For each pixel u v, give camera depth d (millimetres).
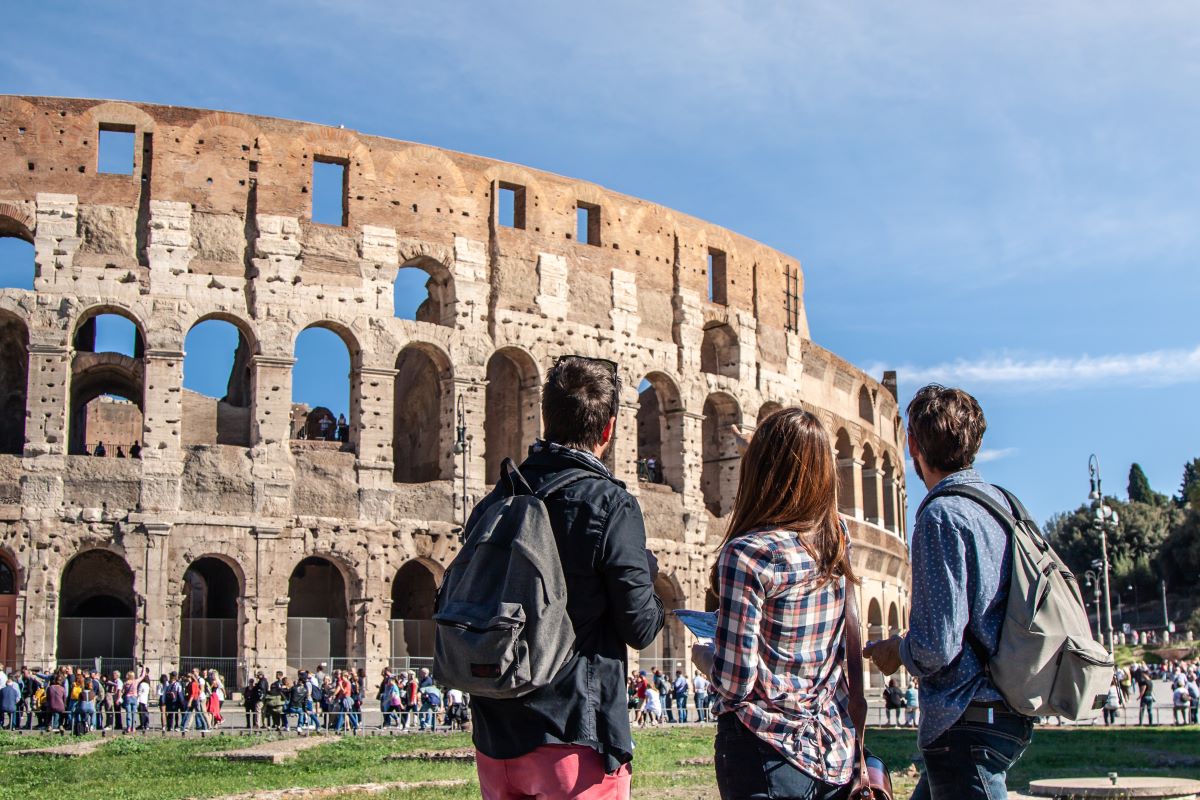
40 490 62719
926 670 9258
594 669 8602
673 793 29422
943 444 10281
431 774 34281
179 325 66062
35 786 32281
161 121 67812
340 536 67562
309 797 29188
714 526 80875
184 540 64250
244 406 81375
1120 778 29453
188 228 67250
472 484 71438
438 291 74250
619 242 79875
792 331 90812
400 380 82438
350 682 55844
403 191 72188
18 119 66062
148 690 56531
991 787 9273
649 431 90125
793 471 9164
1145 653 150375
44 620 61562
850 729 8992
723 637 8633
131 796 29469
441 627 8297
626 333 78938
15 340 74188
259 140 69250
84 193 66125
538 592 8219
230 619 66250
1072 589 9516
